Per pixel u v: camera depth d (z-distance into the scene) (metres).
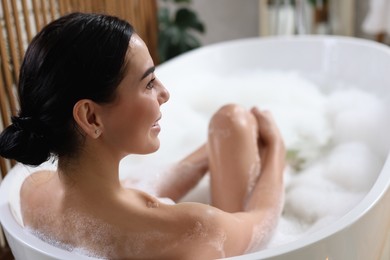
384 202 1.05
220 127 1.25
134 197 0.88
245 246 0.96
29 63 0.80
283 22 2.93
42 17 1.56
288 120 1.91
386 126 1.67
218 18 3.13
